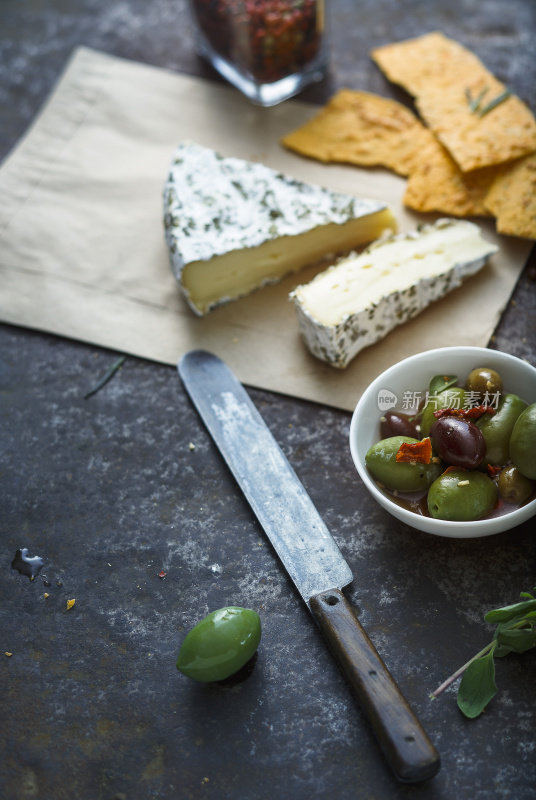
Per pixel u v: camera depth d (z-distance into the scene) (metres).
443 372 0.50
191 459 0.52
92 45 0.69
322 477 0.51
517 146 0.58
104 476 0.52
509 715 0.44
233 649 0.44
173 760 0.44
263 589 0.48
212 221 0.56
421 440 0.48
